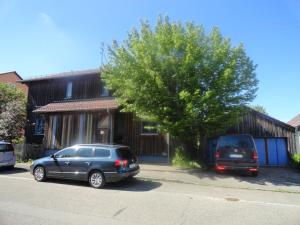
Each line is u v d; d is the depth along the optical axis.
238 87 13.03
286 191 9.80
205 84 13.30
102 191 9.30
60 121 19.16
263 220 6.24
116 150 10.14
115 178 9.72
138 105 13.70
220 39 13.52
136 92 13.33
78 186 10.20
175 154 16.66
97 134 17.75
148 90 13.18
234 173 13.31
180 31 13.61
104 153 10.20
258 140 18.02
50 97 23.30
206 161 17.39
